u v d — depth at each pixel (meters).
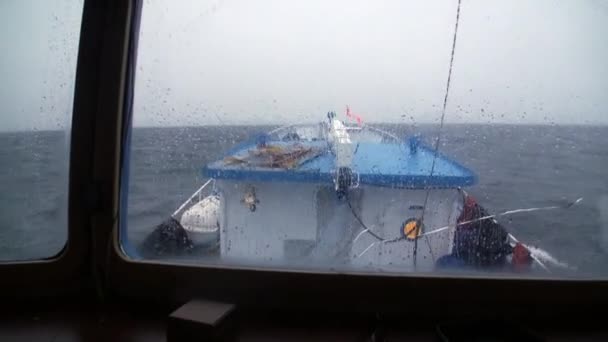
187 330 0.60
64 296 0.85
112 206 0.83
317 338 0.71
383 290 0.77
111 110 0.82
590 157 0.83
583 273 0.78
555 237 0.84
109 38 0.81
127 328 0.75
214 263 0.83
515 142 0.88
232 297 0.80
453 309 0.76
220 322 0.61
